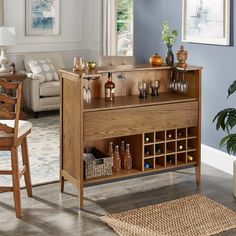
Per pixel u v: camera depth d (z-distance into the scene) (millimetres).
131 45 7004
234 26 4531
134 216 3711
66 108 4023
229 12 4551
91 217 3699
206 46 4910
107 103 4078
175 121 4285
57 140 5855
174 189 4320
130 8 6957
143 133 4145
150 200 4055
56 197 4090
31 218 3658
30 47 7703
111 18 7184
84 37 8070
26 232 3430
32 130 6305
